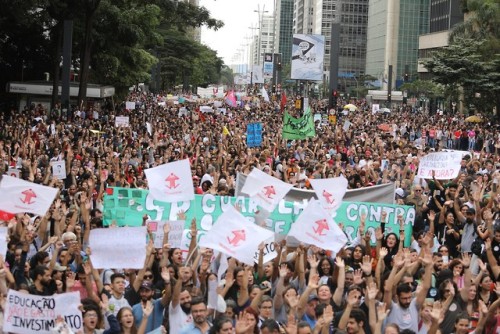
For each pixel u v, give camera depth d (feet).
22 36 197.47
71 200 59.72
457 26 279.49
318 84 612.29
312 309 38.93
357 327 36.52
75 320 32.81
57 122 145.48
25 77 211.41
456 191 63.67
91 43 190.19
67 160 82.12
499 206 62.08
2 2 166.50
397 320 39.17
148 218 54.54
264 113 233.14
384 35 542.98
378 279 42.42
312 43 258.37
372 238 58.13
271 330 33.42
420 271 44.98
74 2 181.68
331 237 43.27
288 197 60.64
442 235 63.77
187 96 303.68
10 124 136.15
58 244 41.83
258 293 38.73
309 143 122.72
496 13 266.16
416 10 527.40
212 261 45.57
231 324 32.30
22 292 33.37
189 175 47.29
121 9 200.95
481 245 53.47
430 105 348.18
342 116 246.27
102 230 39.40
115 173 74.69
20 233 47.03
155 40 209.26
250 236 40.01
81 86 184.14
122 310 34.71
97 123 147.13
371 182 82.94
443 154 71.82
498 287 39.55
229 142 122.72
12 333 32.45
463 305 42.55
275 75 470.39
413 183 80.69
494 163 102.12
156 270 44.32
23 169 74.18
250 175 51.13
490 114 265.13
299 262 43.52
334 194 52.24
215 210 56.08
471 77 253.24
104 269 43.60
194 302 34.06
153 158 97.40
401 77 515.09
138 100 268.62
